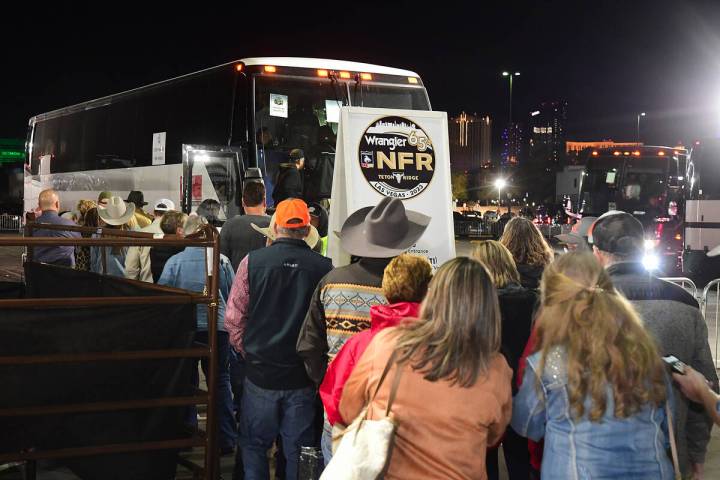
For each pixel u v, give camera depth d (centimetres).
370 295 427
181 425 501
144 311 481
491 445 329
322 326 439
